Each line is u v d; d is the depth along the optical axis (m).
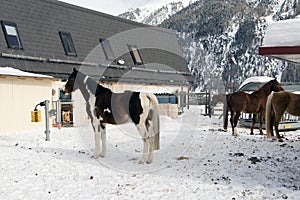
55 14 18.00
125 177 6.58
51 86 14.86
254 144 10.09
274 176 6.58
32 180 6.35
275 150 9.12
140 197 5.40
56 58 16.12
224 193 5.49
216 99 19.30
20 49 14.85
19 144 10.05
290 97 10.41
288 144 10.09
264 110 12.16
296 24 7.25
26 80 13.33
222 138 11.36
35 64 15.00
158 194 5.52
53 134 12.09
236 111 12.06
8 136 11.55
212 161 7.89
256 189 5.67
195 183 6.08
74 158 8.19
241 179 6.34
